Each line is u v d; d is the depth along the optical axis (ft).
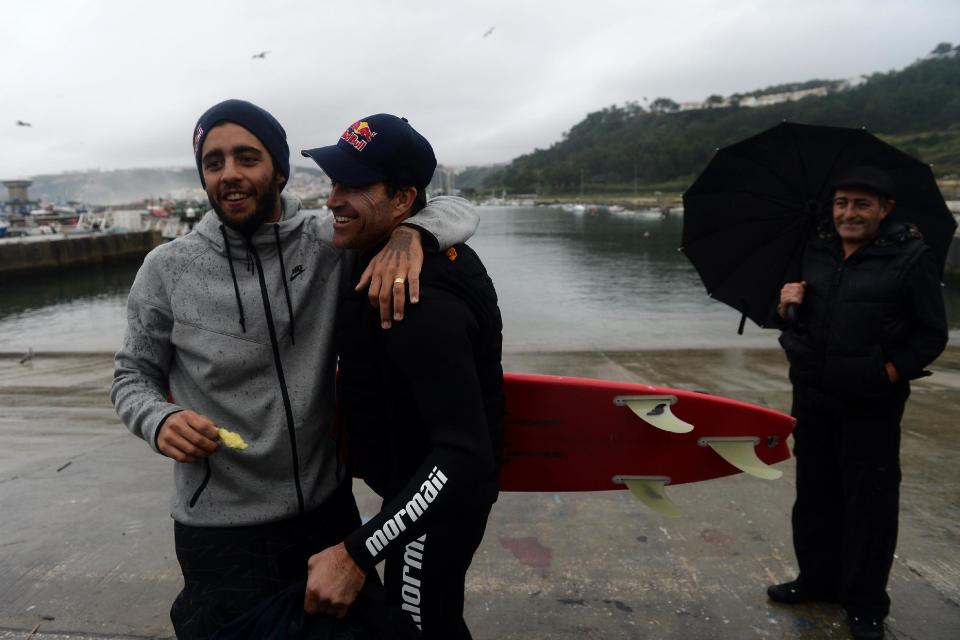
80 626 7.69
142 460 13.58
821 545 7.76
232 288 4.83
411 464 4.36
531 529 10.10
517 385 6.46
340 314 4.43
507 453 6.68
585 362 25.91
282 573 4.91
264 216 4.81
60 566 9.11
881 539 7.09
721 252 8.55
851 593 7.32
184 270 4.86
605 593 8.31
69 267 109.19
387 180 4.42
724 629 7.55
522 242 153.99
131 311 4.98
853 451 7.14
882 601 7.24
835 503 7.68
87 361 27.91
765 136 7.95
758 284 8.34
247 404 4.82
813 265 7.59
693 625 7.63
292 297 4.89
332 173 4.30
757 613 7.84
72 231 144.46
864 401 7.00
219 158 4.69
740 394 19.97
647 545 9.55
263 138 4.79
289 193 5.32
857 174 6.99
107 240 118.11
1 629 7.63
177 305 4.83
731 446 6.62
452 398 3.85
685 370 24.16
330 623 4.02
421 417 4.14
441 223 4.32
